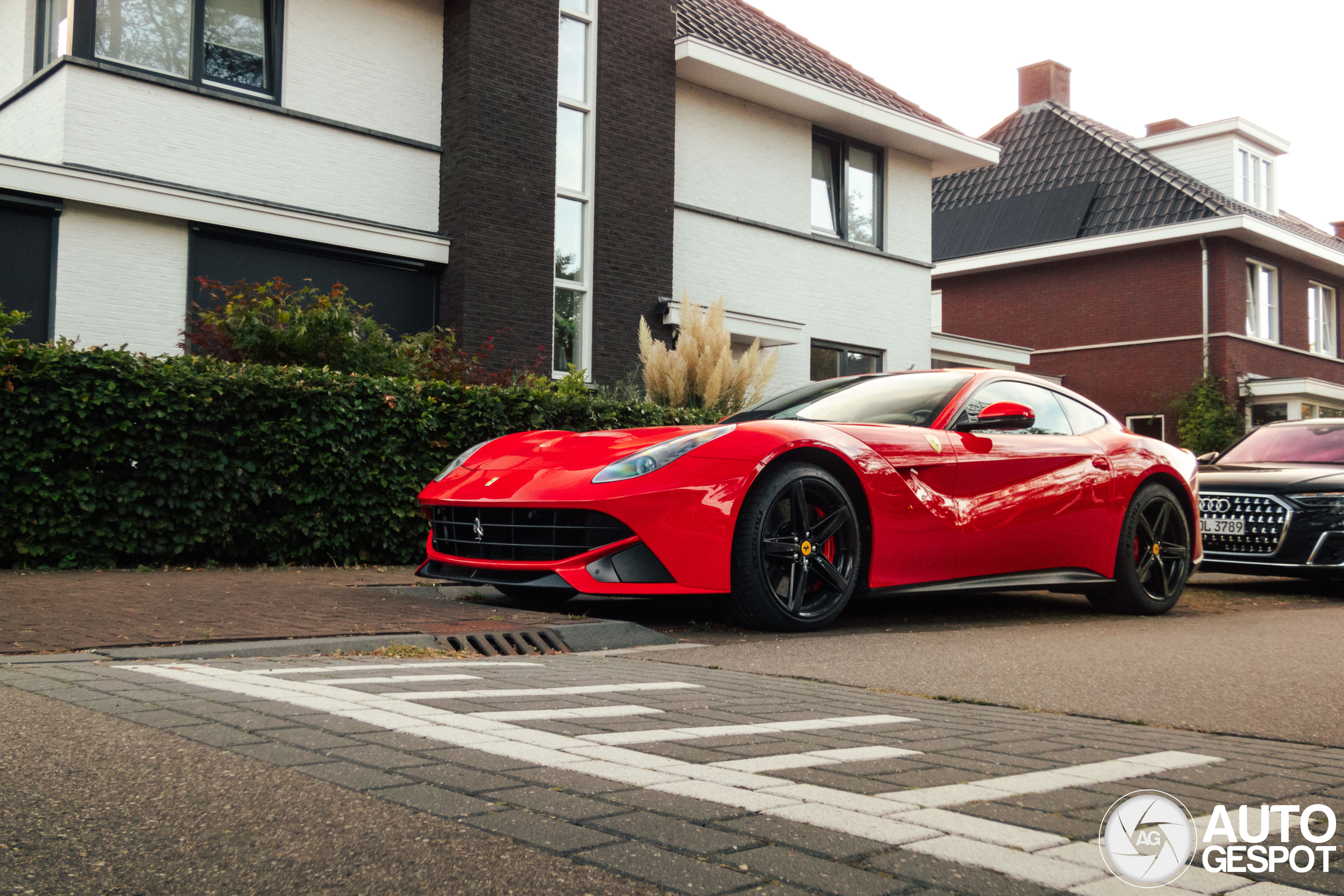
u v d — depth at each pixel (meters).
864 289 13.84
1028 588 4.83
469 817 1.49
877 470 4.34
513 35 9.96
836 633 4.21
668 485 3.93
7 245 7.53
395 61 9.70
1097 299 20.88
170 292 8.24
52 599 4.13
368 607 4.21
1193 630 4.55
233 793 1.60
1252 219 18.72
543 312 10.09
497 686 2.62
